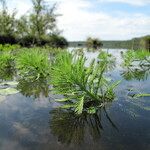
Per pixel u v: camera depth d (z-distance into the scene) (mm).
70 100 2678
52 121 2012
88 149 1513
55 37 24906
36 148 1515
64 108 2393
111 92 2666
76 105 2297
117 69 5734
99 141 1626
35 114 2189
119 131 1803
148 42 21391
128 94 2916
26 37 22031
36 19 22781
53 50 13250
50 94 2941
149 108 2367
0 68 5824
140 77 4383
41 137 1685
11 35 21281
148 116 2135
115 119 2070
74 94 2582
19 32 22234
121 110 2309
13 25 21984
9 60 6766
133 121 2010
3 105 2455
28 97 2787
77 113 2232
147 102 2580
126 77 4367
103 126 1913
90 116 2154
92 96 2484
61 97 2803
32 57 4426
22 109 2332
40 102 2590
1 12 21453
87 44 28562
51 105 2486
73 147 1535
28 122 1975
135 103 2537
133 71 5359
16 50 11047
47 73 4270
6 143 1581
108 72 5109
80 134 1749
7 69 5695
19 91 3098
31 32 22594
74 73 2477
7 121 1998
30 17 22672
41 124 1940
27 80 3996
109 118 2100
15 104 2498
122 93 2965
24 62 4453
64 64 2502
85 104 2473
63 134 1739
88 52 13742
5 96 2803
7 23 21469
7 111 2266
